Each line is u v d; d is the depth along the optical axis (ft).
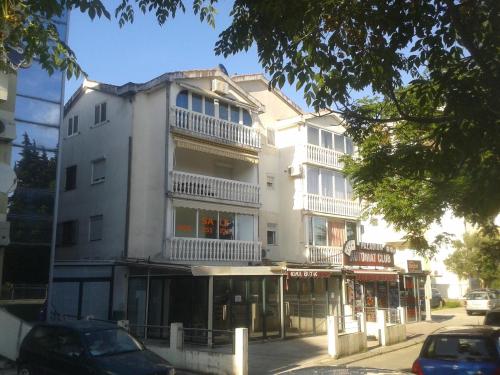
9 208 56.18
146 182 73.00
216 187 75.66
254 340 64.18
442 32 24.53
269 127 91.45
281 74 26.37
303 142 87.97
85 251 77.10
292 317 71.00
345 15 25.18
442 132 23.02
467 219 32.76
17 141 57.57
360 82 25.59
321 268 76.18
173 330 47.11
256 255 78.18
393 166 29.58
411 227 51.13
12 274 55.72
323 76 26.23
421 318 95.35
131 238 71.31
